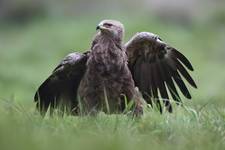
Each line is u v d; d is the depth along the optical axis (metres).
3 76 33.62
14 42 46.19
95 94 13.05
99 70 12.94
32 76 35.12
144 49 13.64
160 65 13.96
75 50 43.00
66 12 52.16
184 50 43.38
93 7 52.91
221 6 52.16
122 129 10.77
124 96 13.01
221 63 40.19
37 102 13.48
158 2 52.62
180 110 13.23
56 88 13.67
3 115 10.70
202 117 12.07
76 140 9.06
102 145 8.61
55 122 11.13
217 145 9.98
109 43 12.98
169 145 9.98
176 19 51.28
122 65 12.98
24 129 9.73
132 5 52.94
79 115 12.94
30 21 51.28
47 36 45.69
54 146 8.37
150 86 14.09
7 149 8.14
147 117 11.94
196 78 34.75
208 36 46.75
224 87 31.52
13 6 51.72
